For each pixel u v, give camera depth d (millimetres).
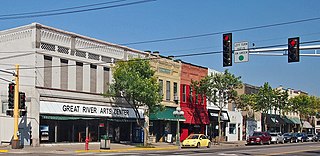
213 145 52469
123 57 47656
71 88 41469
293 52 23484
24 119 38469
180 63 55438
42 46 39062
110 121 45875
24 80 39031
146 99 42094
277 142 62719
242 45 25891
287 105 78062
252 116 74500
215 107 62875
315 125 107562
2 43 40938
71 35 41688
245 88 71812
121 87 42375
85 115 42531
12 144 36000
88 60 43406
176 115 48938
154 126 51750
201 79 56750
